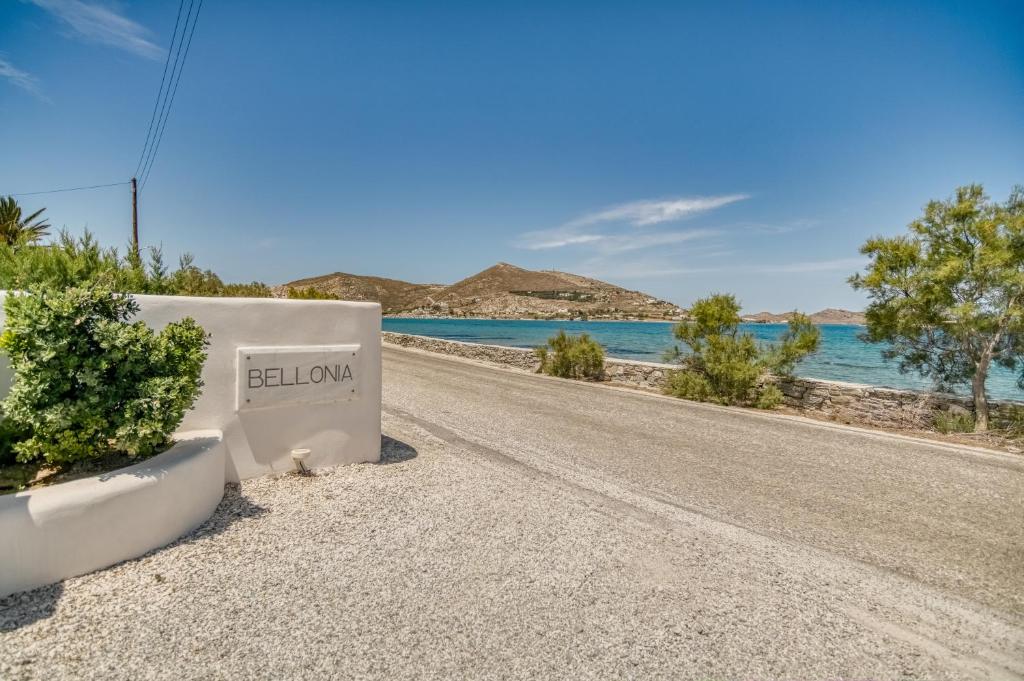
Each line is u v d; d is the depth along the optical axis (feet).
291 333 17.87
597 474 20.51
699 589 11.82
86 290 12.41
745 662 9.32
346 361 19.13
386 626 9.93
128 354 12.50
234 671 8.52
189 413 15.87
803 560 13.56
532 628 10.06
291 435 17.99
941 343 33.76
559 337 56.95
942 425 31.37
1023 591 12.32
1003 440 28.89
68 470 12.58
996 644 10.19
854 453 25.63
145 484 12.00
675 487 19.29
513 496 17.44
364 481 18.02
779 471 21.99
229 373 16.61
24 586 10.19
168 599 10.44
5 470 12.47
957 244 31.89
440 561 12.65
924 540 15.20
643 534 14.78
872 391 34.47
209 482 14.33
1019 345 30.22
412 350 85.61
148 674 8.36
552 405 36.96
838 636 10.24
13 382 12.41
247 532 13.60
